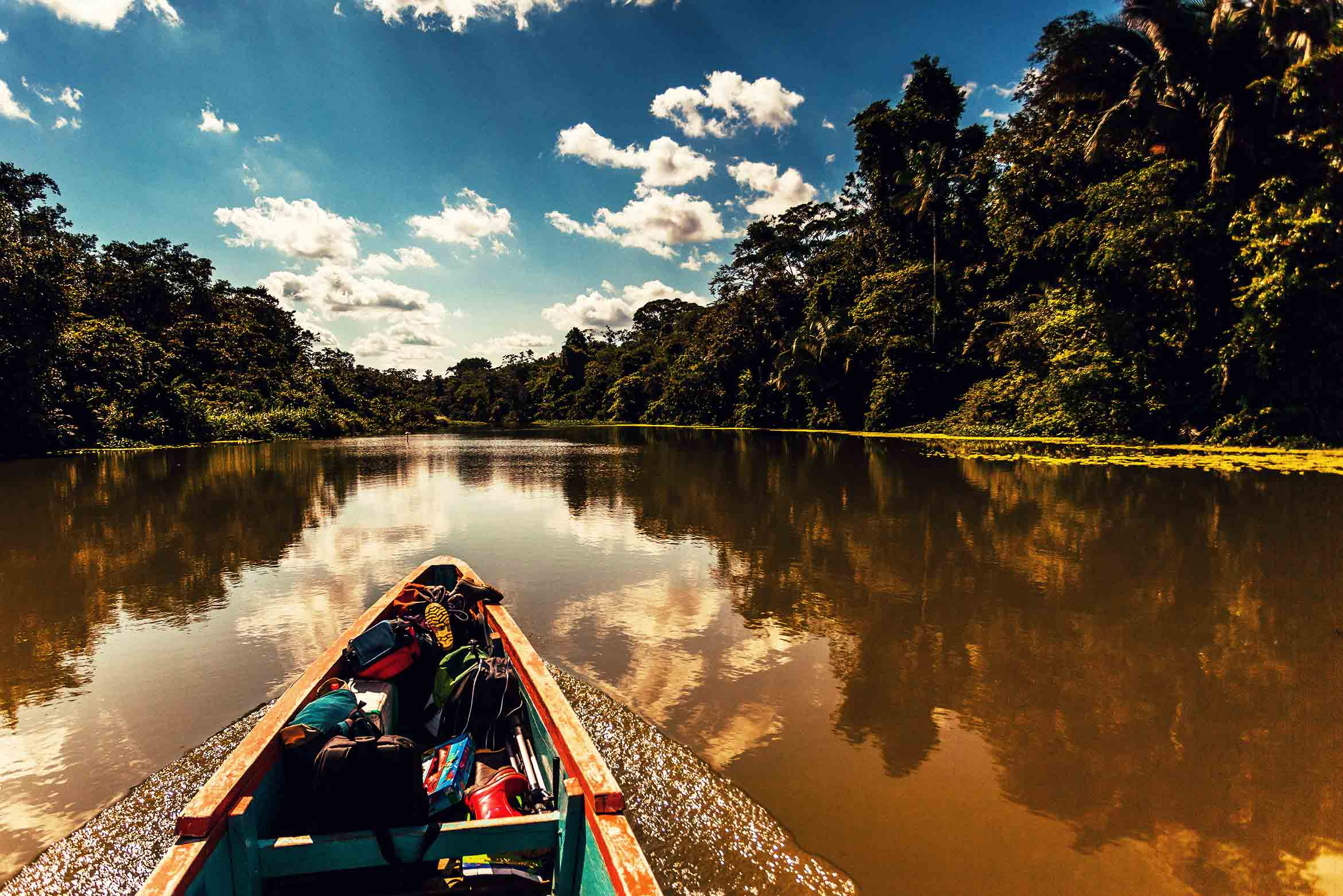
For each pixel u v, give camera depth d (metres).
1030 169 24.75
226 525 10.66
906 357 33.28
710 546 8.91
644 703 4.28
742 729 3.96
